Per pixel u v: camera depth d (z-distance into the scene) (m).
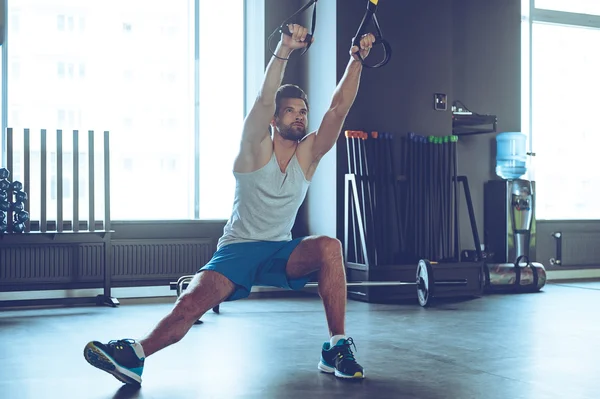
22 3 6.03
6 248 5.67
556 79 8.02
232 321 4.77
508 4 7.45
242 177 2.89
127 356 2.78
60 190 5.68
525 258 6.69
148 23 6.43
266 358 3.46
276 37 6.52
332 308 3.02
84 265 5.91
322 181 6.50
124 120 6.35
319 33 6.49
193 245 6.30
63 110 6.16
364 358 3.46
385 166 6.34
